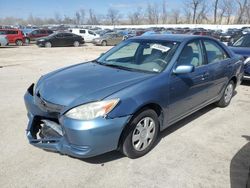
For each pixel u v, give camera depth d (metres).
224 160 3.87
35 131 3.84
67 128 3.26
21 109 5.75
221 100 5.92
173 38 4.74
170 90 4.07
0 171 3.51
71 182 3.32
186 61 4.48
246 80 8.81
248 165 3.74
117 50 5.01
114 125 3.32
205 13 79.94
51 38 26.39
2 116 5.32
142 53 4.58
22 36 27.69
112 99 3.32
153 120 3.90
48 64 13.33
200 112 5.75
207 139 4.50
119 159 3.79
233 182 3.38
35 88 4.04
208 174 3.53
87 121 3.21
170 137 4.51
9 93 7.05
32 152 3.95
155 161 3.79
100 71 4.20
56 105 3.45
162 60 4.28
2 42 24.58
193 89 4.62
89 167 3.61
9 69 11.38
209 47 5.23
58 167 3.60
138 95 3.55
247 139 4.54
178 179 3.42
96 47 27.16
